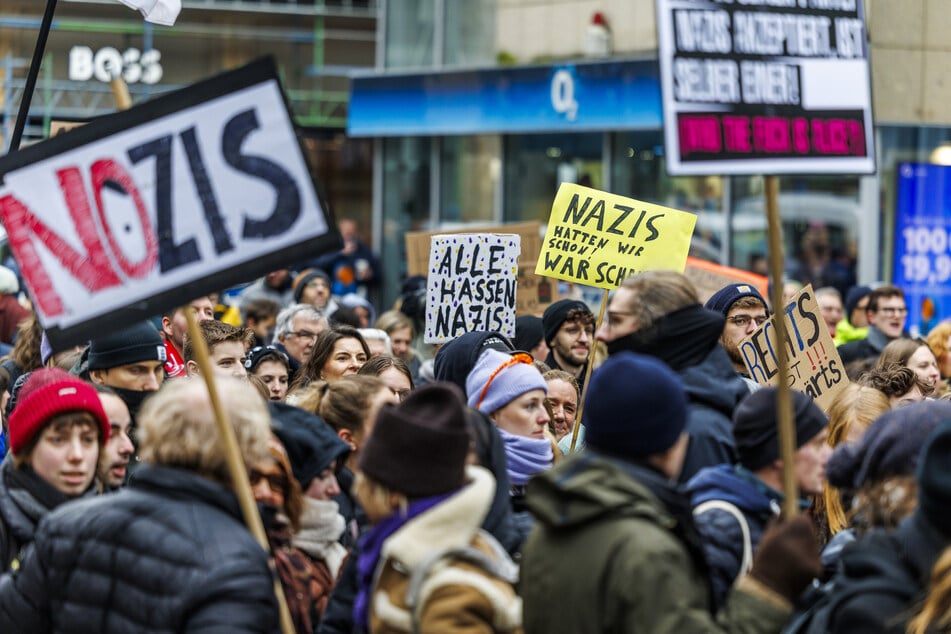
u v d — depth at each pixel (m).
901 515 5.31
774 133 5.60
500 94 25.66
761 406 5.80
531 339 11.20
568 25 24.47
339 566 6.38
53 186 5.58
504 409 7.12
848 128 5.74
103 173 5.55
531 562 5.02
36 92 28.22
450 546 5.00
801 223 21.08
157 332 8.30
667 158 5.45
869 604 4.78
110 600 5.01
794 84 5.65
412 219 28.14
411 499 5.10
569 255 9.82
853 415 7.43
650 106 22.77
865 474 5.45
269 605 4.93
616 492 4.84
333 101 33.03
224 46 31.83
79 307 5.56
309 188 5.45
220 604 4.83
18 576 5.41
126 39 29.77
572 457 5.07
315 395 7.33
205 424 5.12
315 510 6.30
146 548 4.96
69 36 29.11
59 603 5.17
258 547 4.99
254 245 5.46
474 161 26.59
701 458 6.21
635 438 4.98
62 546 5.18
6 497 6.23
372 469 5.11
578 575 4.80
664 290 6.32
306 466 6.27
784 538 4.90
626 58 23.20
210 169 5.50
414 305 14.38
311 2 32.66
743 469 5.88
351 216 34.19
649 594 4.65
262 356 9.76
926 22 17.12
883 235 19.95
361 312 15.62
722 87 5.54
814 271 20.92
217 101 5.50
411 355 13.66
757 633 4.80
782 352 5.35
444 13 27.14
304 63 32.84
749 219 21.73
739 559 5.54
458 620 4.86
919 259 19.73
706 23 5.52
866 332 15.63
